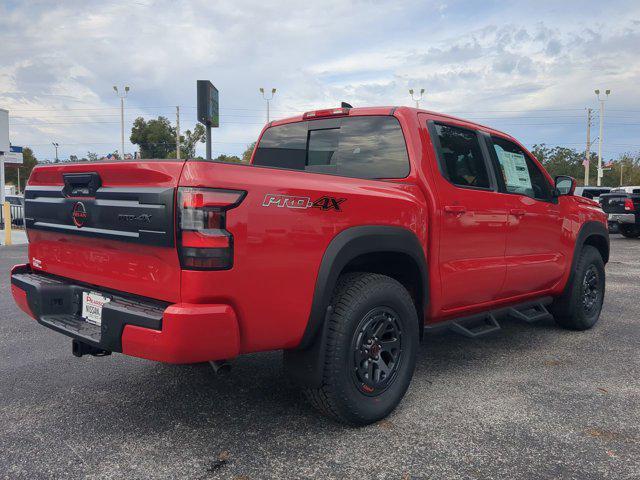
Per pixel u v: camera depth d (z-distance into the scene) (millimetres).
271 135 4398
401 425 3021
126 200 2531
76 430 2918
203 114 8336
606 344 4812
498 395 3498
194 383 3658
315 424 3025
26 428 2939
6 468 2506
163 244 2367
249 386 3611
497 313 4293
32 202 3299
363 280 3002
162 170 2383
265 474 2473
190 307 2322
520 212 4238
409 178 3477
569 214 4969
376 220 3023
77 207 2852
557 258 4805
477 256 3840
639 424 3055
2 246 12961
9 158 26859
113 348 2527
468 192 3762
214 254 2320
